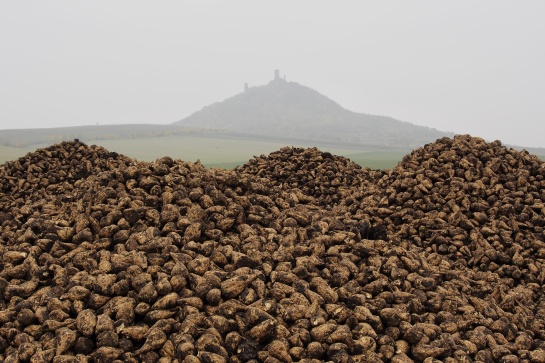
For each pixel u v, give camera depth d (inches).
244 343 173.0
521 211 279.7
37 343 174.2
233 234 220.7
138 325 179.2
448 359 179.5
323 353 174.9
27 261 204.4
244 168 419.8
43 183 360.2
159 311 180.5
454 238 262.8
